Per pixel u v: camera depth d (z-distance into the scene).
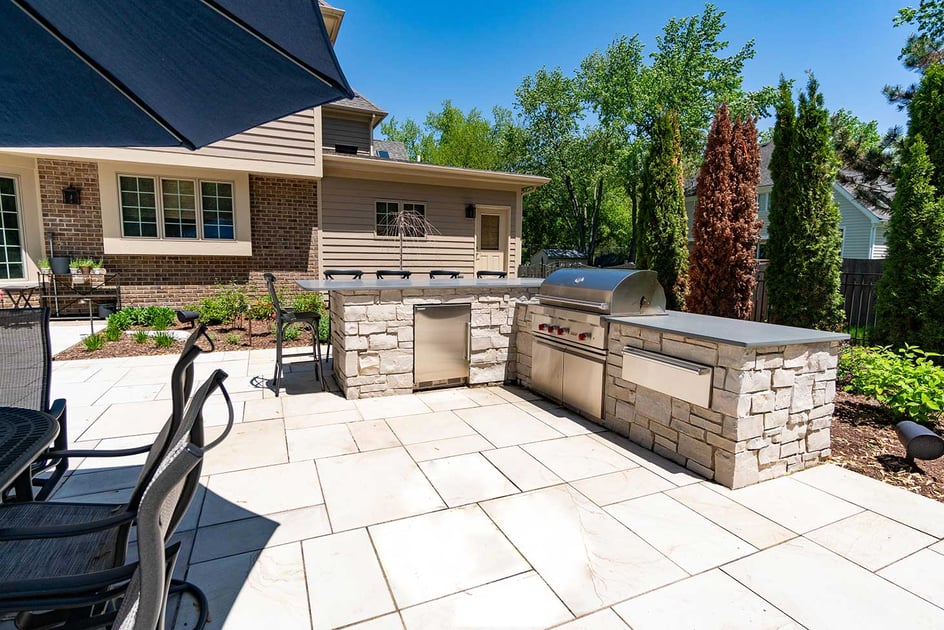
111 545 1.49
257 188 8.45
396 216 9.29
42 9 1.62
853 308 6.82
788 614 1.78
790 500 2.65
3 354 2.30
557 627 1.71
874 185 9.47
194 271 8.22
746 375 2.69
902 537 2.29
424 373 4.63
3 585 1.05
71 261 7.33
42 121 2.43
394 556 2.10
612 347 3.65
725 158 5.80
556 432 3.62
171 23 1.60
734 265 5.83
